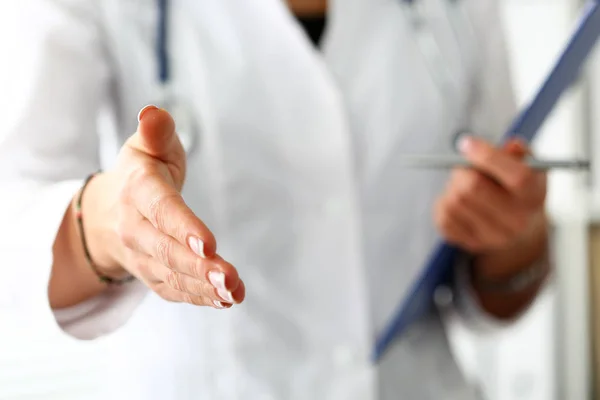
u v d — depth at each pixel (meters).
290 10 1.11
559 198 1.99
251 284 1.04
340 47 1.10
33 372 1.55
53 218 0.82
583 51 0.95
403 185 1.09
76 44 0.99
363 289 1.06
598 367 2.03
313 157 1.07
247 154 1.05
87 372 1.59
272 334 1.04
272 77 1.07
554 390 1.99
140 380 1.03
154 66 1.04
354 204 1.07
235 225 1.04
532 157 0.96
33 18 0.97
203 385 1.02
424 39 1.12
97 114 1.02
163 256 0.72
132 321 1.02
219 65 1.05
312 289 1.06
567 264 1.99
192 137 1.03
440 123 1.10
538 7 1.95
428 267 1.02
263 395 1.03
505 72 1.15
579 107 1.95
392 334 1.04
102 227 0.79
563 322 2.00
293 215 1.06
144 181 0.74
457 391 1.10
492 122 1.14
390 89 1.10
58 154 0.95
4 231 0.83
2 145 0.93
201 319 1.02
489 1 1.16
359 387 1.05
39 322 0.85
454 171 1.05
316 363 1.05
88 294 0.84
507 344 1.96
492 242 0.99
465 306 1.09
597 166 1.99
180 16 1.06
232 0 1.08
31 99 0.94
